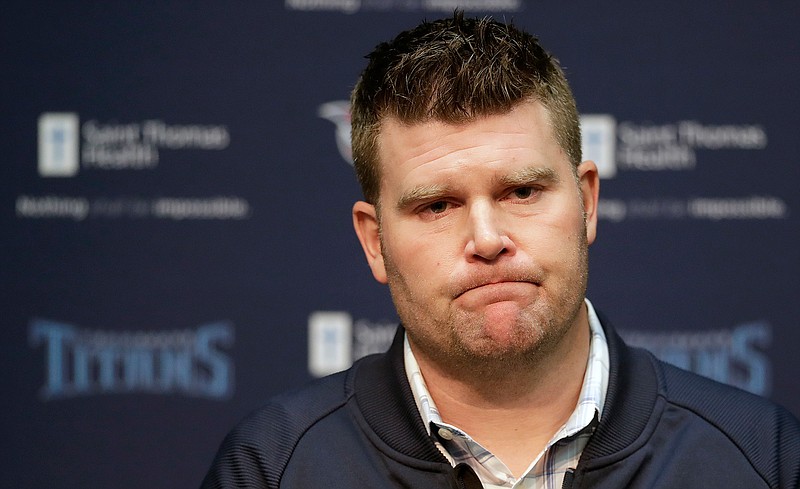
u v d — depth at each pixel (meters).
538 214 4.66
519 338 4.54
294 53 10.01
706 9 9.93
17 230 9.89
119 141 9.94
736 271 9.86
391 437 5.02
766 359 9.81
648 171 9.91
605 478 4.80
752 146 9.88
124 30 9.95
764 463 4.83
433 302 4.68
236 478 5.12
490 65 4.73
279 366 9.94
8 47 9.91
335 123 10.02
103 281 9.91
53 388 9.84
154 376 9.90
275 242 9.98
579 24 9.98
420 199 4.68
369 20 10.02
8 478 9.79
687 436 4.93
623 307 9.89
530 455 4.95
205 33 9.98
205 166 9.97
